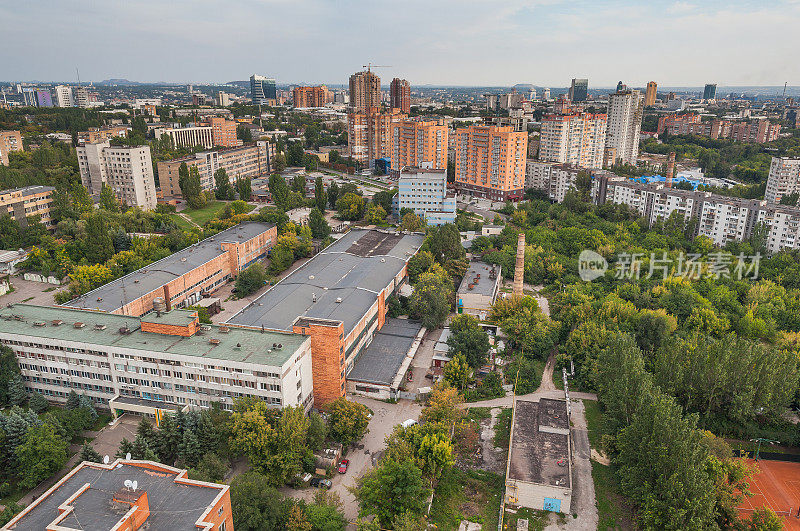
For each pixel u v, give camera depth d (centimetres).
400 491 9781
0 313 14450
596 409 14100
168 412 11906
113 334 13375
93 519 7394
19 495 10762
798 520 10644
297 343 12962
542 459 11262
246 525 9206
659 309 17800
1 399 12762
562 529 10319
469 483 11550
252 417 11131
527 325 16962
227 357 12238
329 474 11531
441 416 12444
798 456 12581
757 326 17462
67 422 11944
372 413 13838
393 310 19062
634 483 10375
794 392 13250
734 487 10444
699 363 13012
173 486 8288
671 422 10138
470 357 15512
